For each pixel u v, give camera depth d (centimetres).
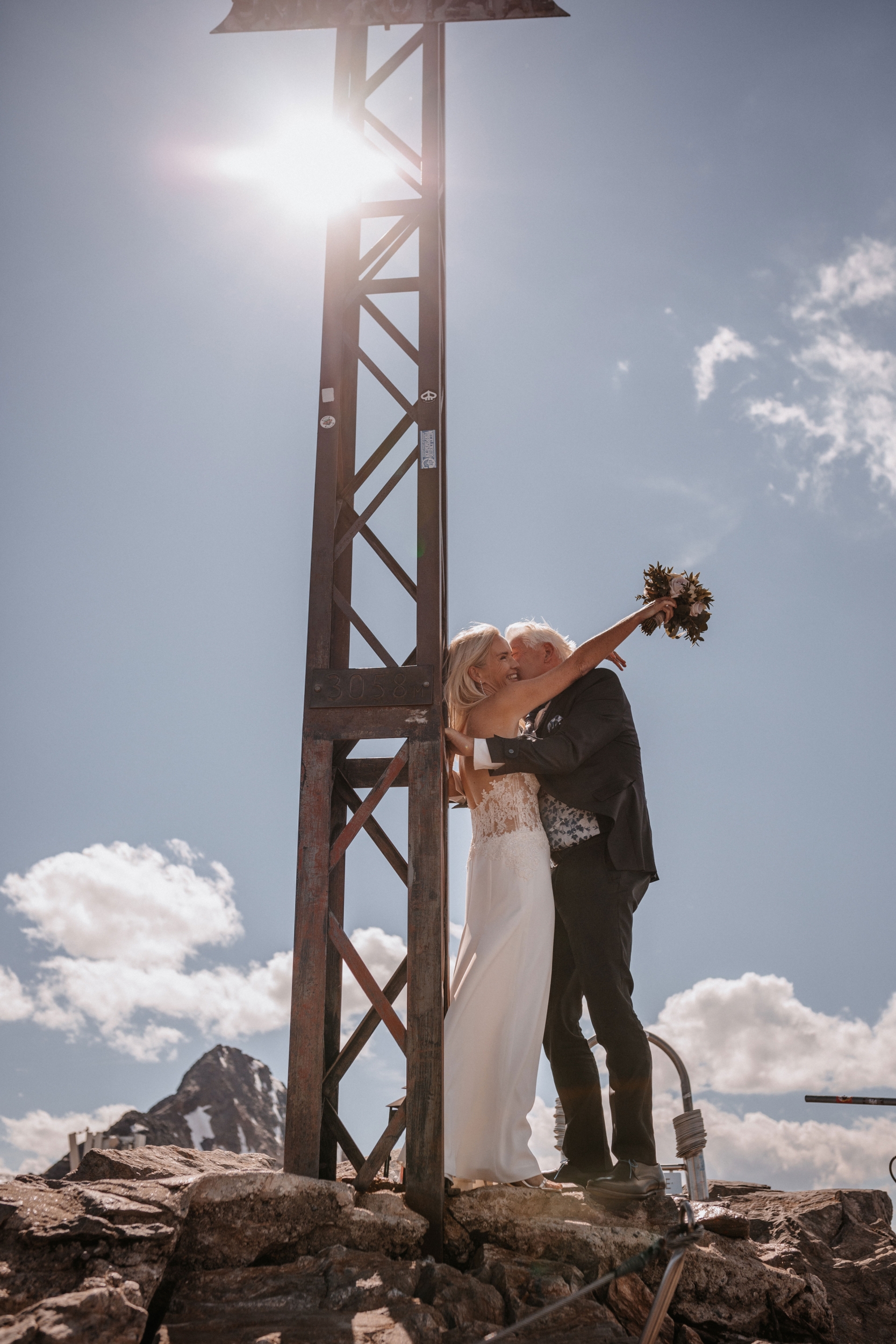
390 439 467
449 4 505
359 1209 343
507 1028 400
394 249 487
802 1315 400
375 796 397
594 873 425
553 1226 362
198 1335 281
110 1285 271
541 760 414
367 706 406
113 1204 296
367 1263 323
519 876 418
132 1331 260
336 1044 409
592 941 418
